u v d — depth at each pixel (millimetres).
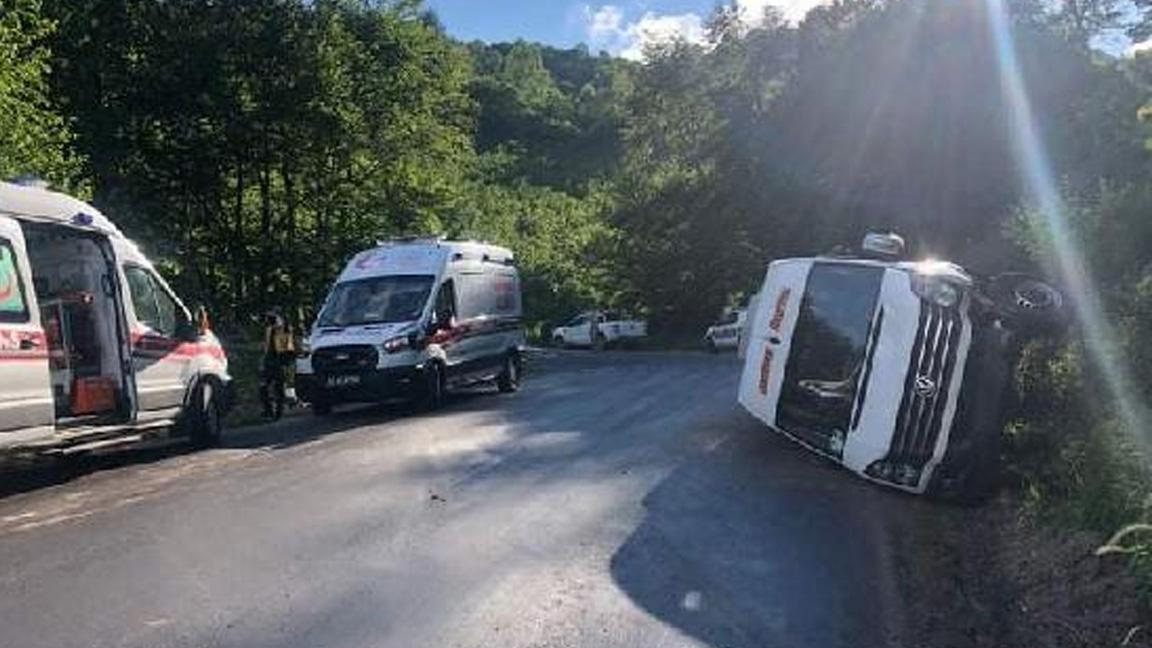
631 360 37500
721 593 6805
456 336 19234
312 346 17891
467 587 6812
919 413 9859
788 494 9961
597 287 70375
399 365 17641
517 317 22578
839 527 8688
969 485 9695
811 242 30734
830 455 10953
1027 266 11773
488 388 22766
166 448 13961
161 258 32594
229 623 6062
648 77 61656
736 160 42469
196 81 32531
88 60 32062
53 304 11641
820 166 29594
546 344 67062
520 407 17875
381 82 35688
